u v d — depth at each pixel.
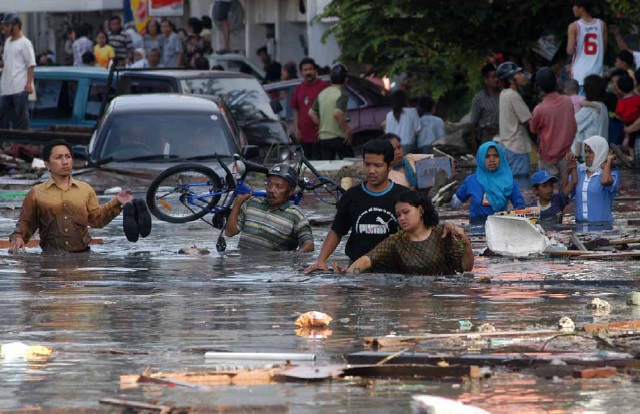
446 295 20.58
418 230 23.02
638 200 38.50
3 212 37.88
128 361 15.23
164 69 55.94
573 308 19.02
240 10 93.94
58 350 15.99
